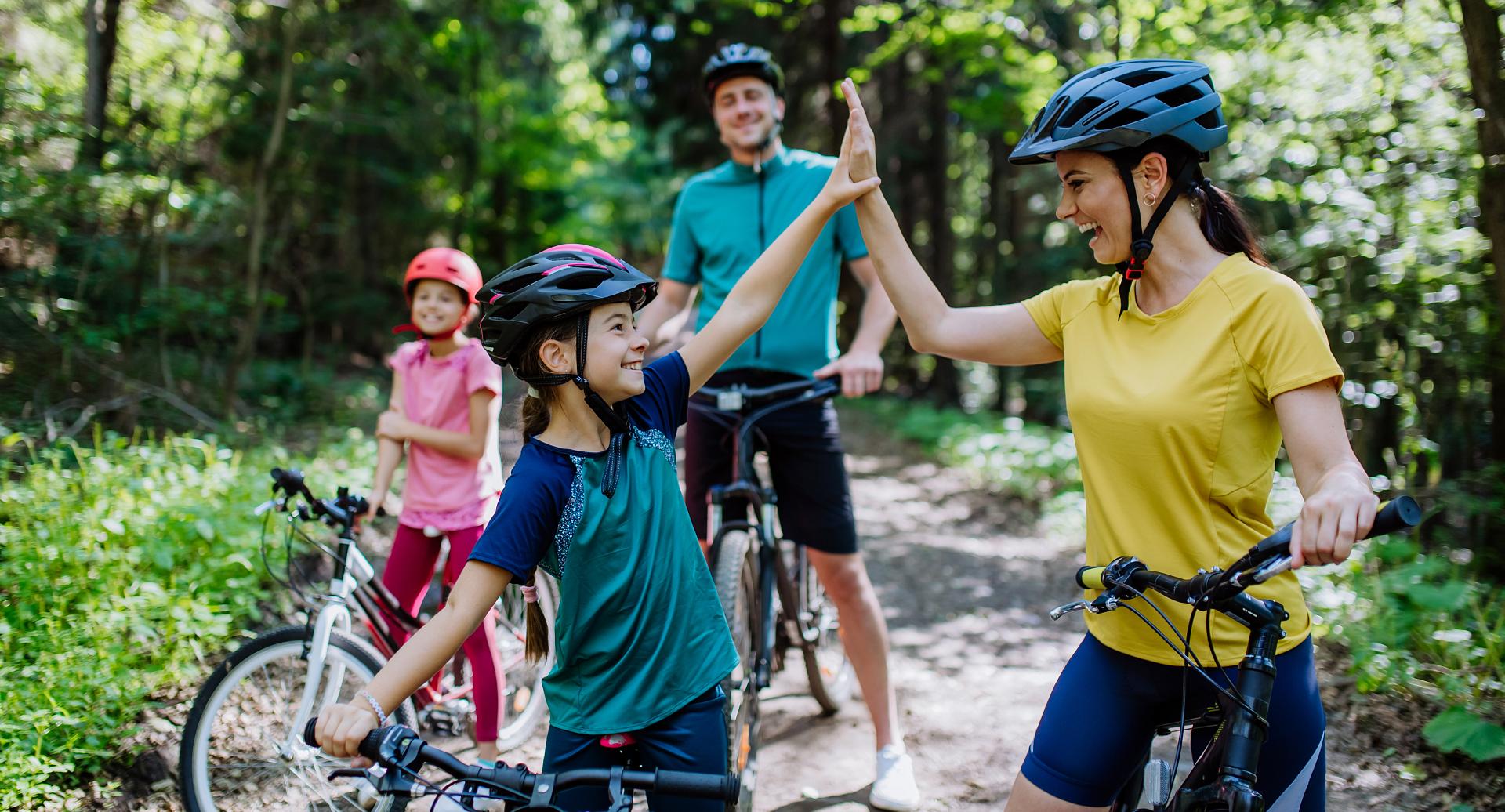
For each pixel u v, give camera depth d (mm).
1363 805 3148
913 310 2223
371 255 13539
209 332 8188
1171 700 1920
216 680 2922
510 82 15273
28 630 3607
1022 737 3867
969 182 21797
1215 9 6949
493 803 3014
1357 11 5527
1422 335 5375
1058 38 11938
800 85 17078
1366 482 1540
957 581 6195
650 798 1974
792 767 3561
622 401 1970
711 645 1994
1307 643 1837
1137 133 1744
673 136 17875
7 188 5887
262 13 8836
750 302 2186
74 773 3129
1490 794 3105
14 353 6277
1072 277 13000
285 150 9539
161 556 3986
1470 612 4203
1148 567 1874
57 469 4621
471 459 3314
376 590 3193
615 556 1888
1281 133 6211
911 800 3229
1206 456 1781
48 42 7523
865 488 9258
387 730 1645
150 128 7520
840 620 3328
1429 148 5285
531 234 17375
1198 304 1804
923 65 16344
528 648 2008
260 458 6027
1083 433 1934
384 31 9648
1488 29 4375
